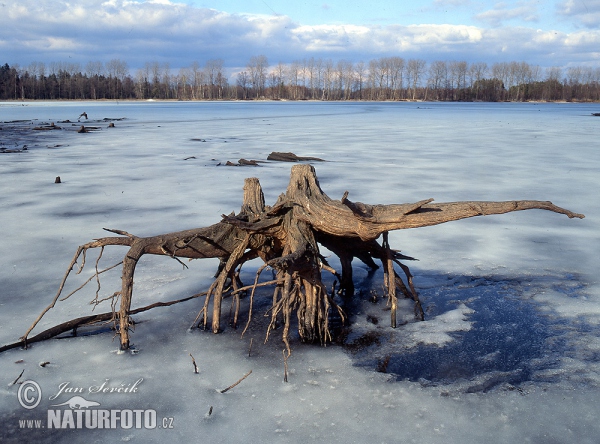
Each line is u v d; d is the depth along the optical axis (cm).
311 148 2620
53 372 527
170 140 3036
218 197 1372
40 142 2881
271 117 5894
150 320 649
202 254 627
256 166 1958
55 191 1446
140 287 748
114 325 608
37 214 1173
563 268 841
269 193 1414
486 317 665
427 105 12462
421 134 3538
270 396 488
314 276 583
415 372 533
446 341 600
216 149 2561
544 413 465
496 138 3212
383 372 532
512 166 1958
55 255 882
